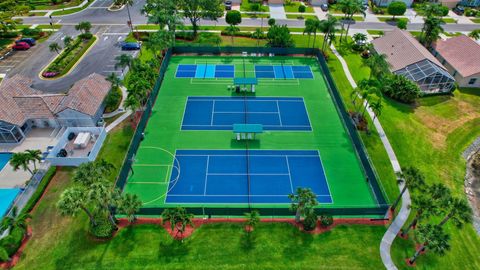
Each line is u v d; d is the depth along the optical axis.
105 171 39.22
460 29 91.44
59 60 71.25
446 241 32.16
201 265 35.53
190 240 37.88
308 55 76.44
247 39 82.69
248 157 49.88
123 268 35.22
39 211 41.25
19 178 46.16
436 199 35.41
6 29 78.69
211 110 59.09
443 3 103.19
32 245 37.47
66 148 50.16
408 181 37.34
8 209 41.00
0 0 85.38
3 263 35.62
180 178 46.31
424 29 77.69
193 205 42.78
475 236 39.75
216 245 37.34
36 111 52.94
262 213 40.03
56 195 43.38
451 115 59.22
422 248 34.38
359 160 49.66
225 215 40.53
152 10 80.88
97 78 58.94
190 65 71.81
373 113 58.25
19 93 55.38
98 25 88.62
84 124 54.44
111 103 58.91
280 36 74.75
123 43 77.06
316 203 35.97
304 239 38.19
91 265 35.50
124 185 45.00
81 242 37.75
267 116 58.00
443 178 47.28
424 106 61.03
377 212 40.09
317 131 55.00
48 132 53.69
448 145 52.91
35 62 72.44
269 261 35.97
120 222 39.88
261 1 104.19
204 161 49.03
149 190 44.56
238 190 44.88
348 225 40.00
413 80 63.44
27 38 78.31
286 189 45.19
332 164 49.09
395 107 60.34
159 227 39.28
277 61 74.00
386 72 60.78
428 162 49.59
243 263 35.75
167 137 53.22
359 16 97.88
